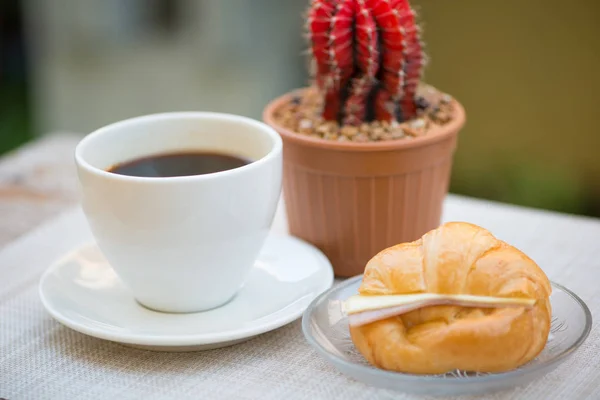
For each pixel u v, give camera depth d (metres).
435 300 0.54
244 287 0.64
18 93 1.96
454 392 0.53
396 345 0.54
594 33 1.39
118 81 1.76
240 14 1.66
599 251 0.69
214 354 0.59
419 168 0.65
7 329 0.62
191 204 0.57
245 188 0.58
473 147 1.50
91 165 0.62
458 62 1.51
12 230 0.74
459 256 0.54
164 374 0.57
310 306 0.58
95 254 0.67
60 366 0.58
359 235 0.67
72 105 1.81
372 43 0.63
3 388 0.56
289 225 0.71
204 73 1.70
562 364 0.57
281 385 0.56
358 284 0.60
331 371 0.57
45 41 1.79
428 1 1.51
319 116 0.69
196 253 0.59
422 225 0.67
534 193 1.42
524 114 1.47
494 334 0.53
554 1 1.42
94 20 1.74
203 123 0.66
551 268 0.67
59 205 0.78
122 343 0.59
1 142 1.76
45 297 0.61
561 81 1.44
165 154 0.66
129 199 0.57
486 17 1.47
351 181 0.65
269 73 1.67
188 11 1.69
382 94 0.66
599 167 1.42
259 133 0.64
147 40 1.74
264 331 0.58
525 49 1.46
